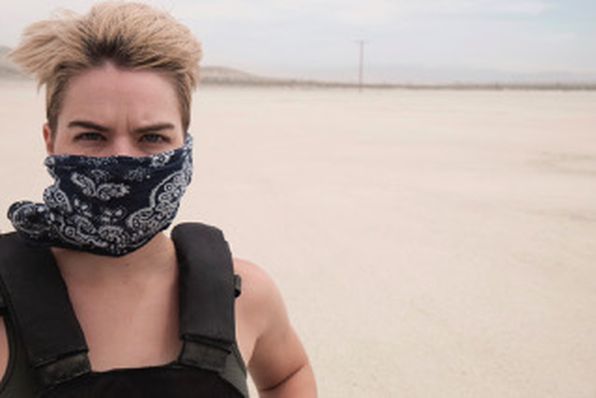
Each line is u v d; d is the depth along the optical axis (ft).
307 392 5.12
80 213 3.77
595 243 23.12
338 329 15.34
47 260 3.83
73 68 3.76
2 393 3.56
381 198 30.48
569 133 73.67
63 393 3.56
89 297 3.94
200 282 4.01
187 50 3.95
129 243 3.90
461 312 16.47
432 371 13.50
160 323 4.03
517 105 177.88
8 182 31.45
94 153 3.85
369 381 13.06
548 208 29.19
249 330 4.48
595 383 13.14
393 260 20.54
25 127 62.34
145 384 3.71
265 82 522.47
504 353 14.33
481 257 21.09
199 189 31.32
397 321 15.85
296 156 45.83
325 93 317.22
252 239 22.56
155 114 3.85
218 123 78.74
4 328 3.66
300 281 18.44
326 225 24.76
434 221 25.99
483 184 35.60
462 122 93.25
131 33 3.75
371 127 79.05
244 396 4.04
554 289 18.29
